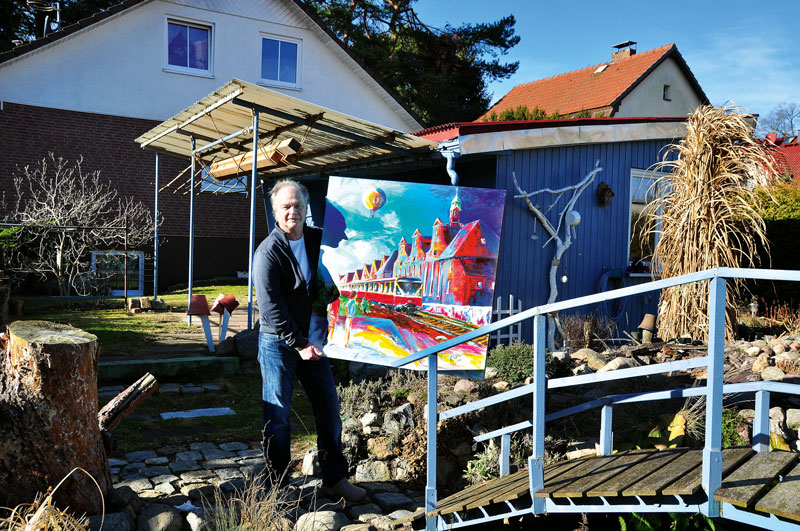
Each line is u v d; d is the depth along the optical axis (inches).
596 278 386.6
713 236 315.3
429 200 193.3
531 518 159.8
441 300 187.8
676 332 322.0
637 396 148.3
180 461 191.8
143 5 650.8
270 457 161.9
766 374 224.1
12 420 132.2
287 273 161.0
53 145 619.5
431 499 147.6
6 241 533.0
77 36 623.2
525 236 353.7
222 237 698.8
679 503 117.7
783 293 481.7
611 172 390.3
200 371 303.1
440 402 201.9
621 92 1090.7
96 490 141.1
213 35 688.4
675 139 411.2
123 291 635.5
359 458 190.5
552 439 189.2
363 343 178.2
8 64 597.6
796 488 113.8
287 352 162.2
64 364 134.0
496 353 239.3
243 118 347.6
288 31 723.4
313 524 144.0
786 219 503.8
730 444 174.4
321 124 314.3
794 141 1219.9
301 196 161.9
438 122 1101.1
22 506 132.3
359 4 1072.8
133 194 654.5
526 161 351.3
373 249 184.4
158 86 663.1
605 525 156.7
